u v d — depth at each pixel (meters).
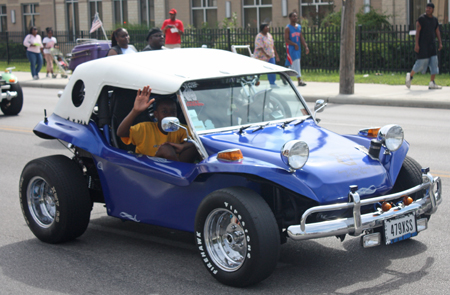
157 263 4.82
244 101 5.19
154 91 4.88
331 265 4.68
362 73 19.67
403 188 4.99
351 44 15.09
